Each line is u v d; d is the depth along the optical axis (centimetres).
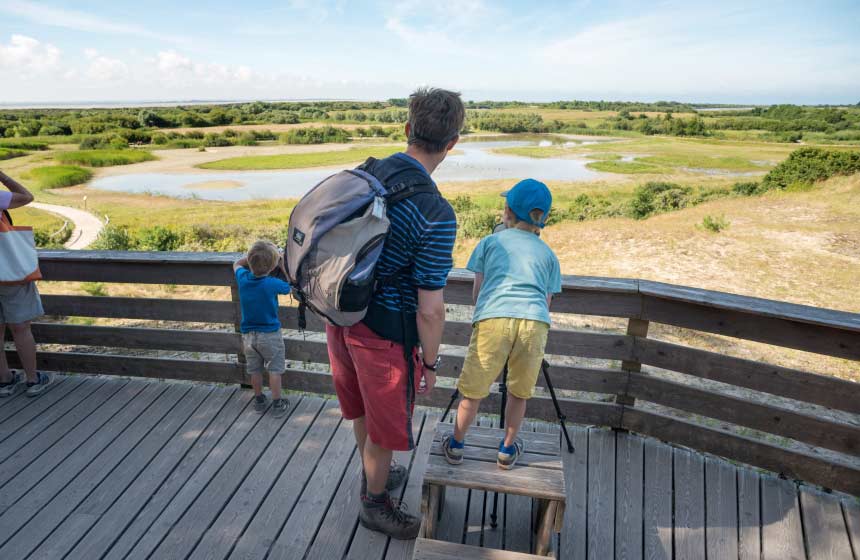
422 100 148
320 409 311
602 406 284
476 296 196
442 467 196
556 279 194
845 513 234
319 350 315
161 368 339
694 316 253
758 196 2630
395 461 263
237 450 273
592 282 261
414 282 152
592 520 229
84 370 348
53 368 351
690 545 217
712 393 258
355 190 144
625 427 284
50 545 211
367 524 213
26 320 310
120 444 277
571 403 288
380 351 161
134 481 249
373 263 142
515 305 181
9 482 247
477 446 210
